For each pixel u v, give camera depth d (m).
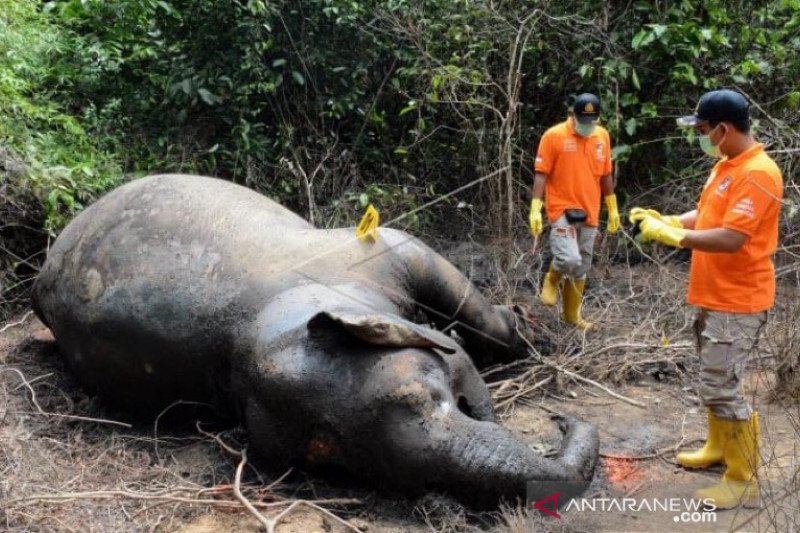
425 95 7.61
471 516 3.68
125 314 4.50
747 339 3.92
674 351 5.65
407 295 4.78
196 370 4.46
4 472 4.04
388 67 8.50
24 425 4.64
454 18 7.84
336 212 7.44
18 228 6.41
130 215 4.79
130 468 4.29
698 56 7.62
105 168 7.23
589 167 5.90
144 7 7.73
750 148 3.82
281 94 8.17
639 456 4.41
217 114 8.02
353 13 8.02
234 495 3.89
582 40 7.89
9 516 3.66
